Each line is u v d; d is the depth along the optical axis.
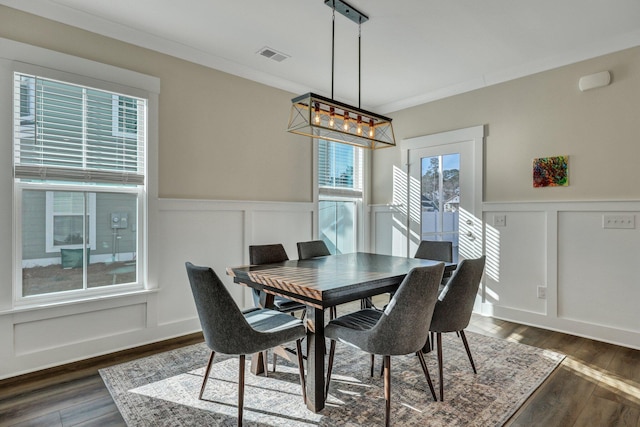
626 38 2.90
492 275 3.75
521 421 1.88
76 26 2.60
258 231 3.70
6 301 2.33
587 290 3.14
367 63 3.46
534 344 2.96
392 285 2.24
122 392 2.16
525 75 3.51
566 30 2.81
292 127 2.50
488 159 3.80
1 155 2.32
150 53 2.97
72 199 2.64
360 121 2.63
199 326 3.28
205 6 2.51
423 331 1.92
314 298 1.87
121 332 2.83
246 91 3.61
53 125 2.54
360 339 1.91
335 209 4.64
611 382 2.30
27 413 1.93
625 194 2.95
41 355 2.46
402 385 2.25
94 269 2.74
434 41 3.01
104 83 2.72
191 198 3.21
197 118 3.25
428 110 4.35
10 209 2.35
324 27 2.79
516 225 3.58
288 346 2.87
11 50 2.34
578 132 3.20
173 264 3.12
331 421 1.86
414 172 4.51
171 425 1.82
